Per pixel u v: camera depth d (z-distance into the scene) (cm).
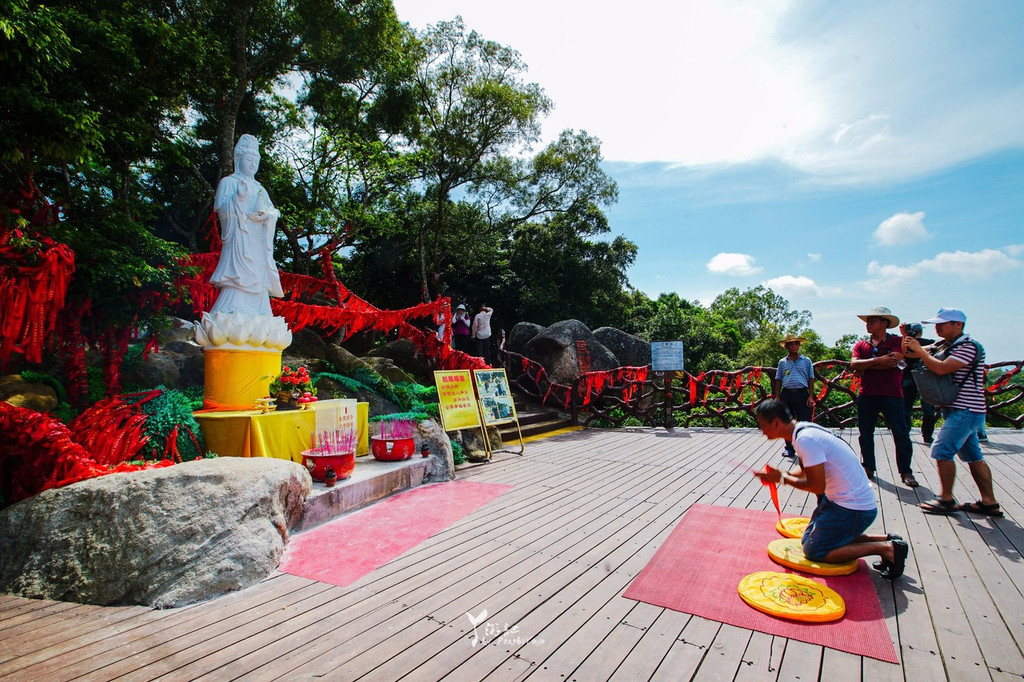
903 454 538
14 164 443
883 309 543
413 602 304
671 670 236
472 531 424
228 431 493
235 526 339
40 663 243
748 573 336
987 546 379
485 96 1572
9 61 375
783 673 232
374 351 1185
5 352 416
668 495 532
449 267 2034
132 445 439
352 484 481
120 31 624
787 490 549
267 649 255
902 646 253
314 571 348
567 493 542
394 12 1331
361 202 1430
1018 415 984
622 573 342
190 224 1420
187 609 298
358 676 233
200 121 1338
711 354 2098
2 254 409
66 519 331
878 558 360
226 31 1159
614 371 1139
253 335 559
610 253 2244
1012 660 242
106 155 616
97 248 486
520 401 1188
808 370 683
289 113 1459
